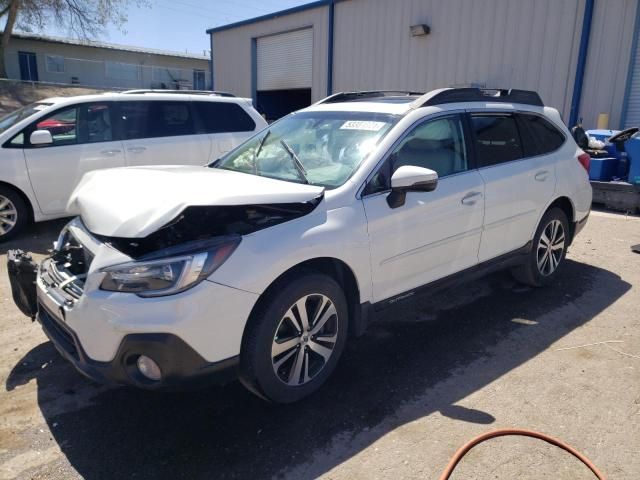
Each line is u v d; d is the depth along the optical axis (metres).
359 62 15.97
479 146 4.07
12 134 6.38
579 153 5.07
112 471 2.54
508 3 12.04
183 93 7.62
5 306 4.51
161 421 2.93
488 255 4.16
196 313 2.50
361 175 3.27
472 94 4.17
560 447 2.70
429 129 3.72
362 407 3.05
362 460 2.61
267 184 3.11
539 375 3.40
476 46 12.84
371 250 3.22
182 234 2.73
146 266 2.50
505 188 4.15
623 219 7.99
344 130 3.74
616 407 3.05
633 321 4.21
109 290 2.54
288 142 3.95
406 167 3.21
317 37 17.30
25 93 27.14
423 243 3.55
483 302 4.61
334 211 3.08
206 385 2.66
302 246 2.86
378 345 3.81
